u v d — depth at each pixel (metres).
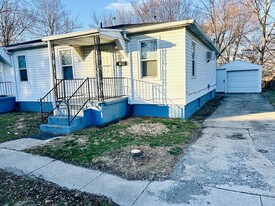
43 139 5.79
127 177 3.38
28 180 3.46
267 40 21.44
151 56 7.79
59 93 9.62
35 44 9.71
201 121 7.33
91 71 9.02
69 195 2.96
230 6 23.19
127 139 5.32
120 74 8.38
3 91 11.56
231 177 3.24
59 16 27.05
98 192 3.00
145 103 8.11
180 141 5.08
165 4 25.80
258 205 2.53
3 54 10.64
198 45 9.59
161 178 3.30
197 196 2.78
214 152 4.33
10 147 5.18
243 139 5.14
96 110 6.99
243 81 17.28
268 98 12.98
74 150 4.68
